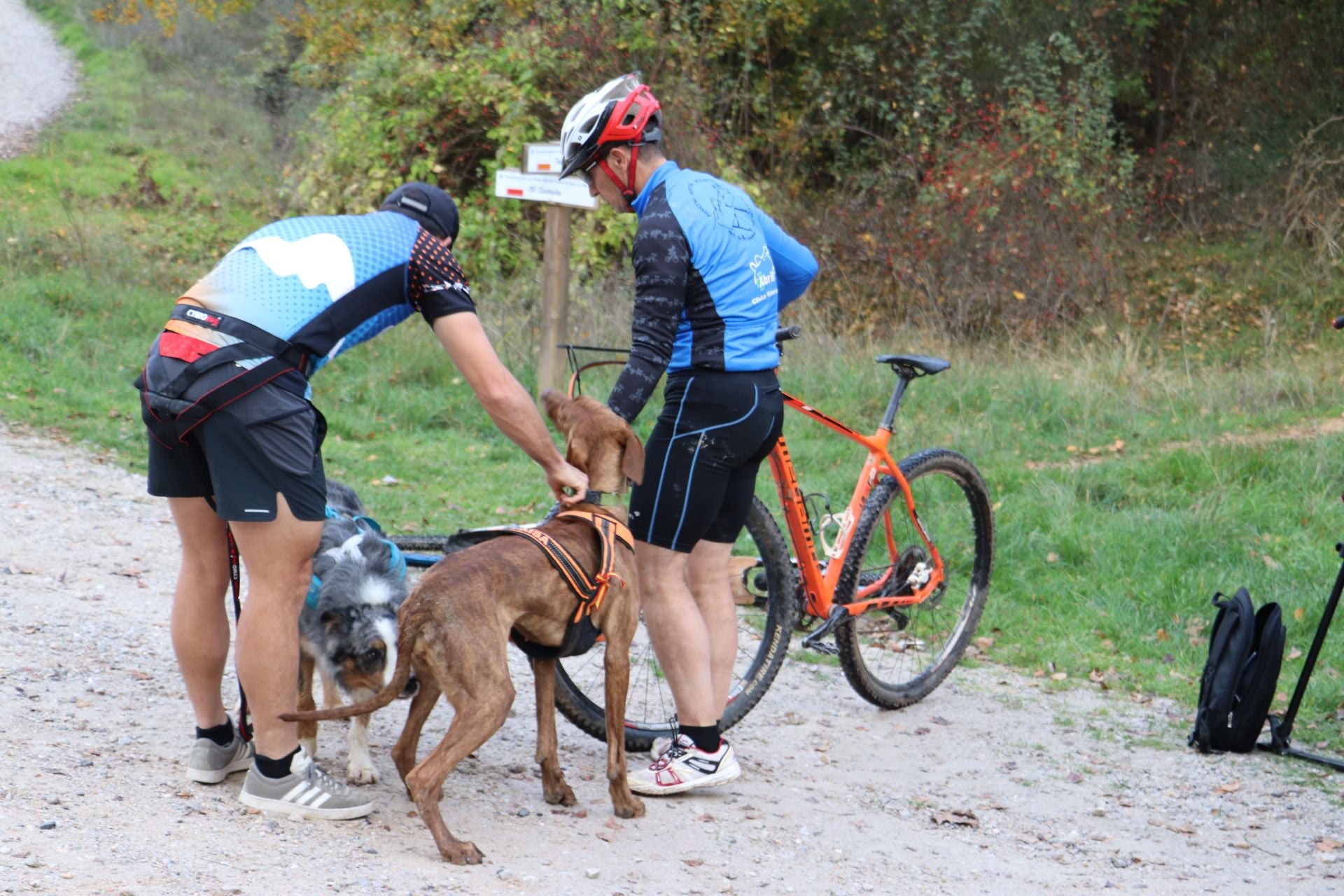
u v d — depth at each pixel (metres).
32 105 21.75
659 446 3.55
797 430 8.93
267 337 2.94
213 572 3.24
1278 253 15.34
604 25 12.66
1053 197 13.26
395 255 3.09
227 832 2.99
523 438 3.23
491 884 2.92
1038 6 15.96
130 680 4.09
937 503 5.12
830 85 15.56
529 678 4.72
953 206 13.20
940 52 15.20
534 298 11.11
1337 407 9.59
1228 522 6.86
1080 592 6.14
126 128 20.50
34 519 6.02
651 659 4.68
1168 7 17.48
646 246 3.38
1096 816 3.90
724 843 3.41
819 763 4.18
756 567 4.68
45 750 3.35
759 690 4.27
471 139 12.89
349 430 8.65
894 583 4.66
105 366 9.30
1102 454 8.56
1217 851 3.68
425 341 10.38
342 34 13.63
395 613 3.36
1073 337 12.28
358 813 3.22
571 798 3.54
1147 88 18.00
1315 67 17.09
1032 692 5.04
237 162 18.27
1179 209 16.83
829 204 14.19
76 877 2.59
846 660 4.48
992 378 10.32
